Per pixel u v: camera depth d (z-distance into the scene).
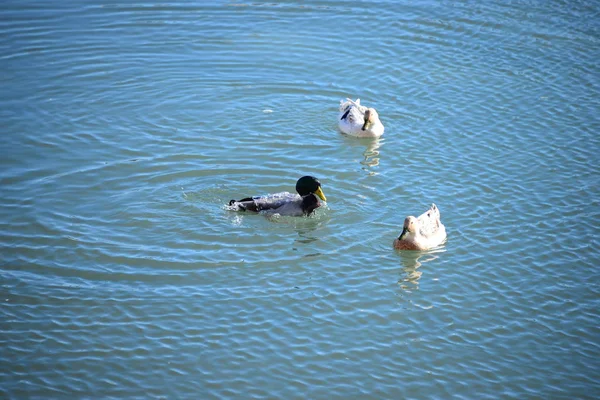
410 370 15.05
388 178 22.12
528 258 18.61
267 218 20.14
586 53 29.28
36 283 17.20
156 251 18.56
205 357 15.21
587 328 16.28
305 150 23.61
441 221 20.16
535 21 31.86
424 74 28.27
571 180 21.89
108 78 27.62
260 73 28.28
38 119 24.73
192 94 26.77
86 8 32.78
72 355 15.12
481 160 23.02
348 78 28.06
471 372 15.03
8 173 21.64
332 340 15.80
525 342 15.87
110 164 22.28
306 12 33.00
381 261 18.55
